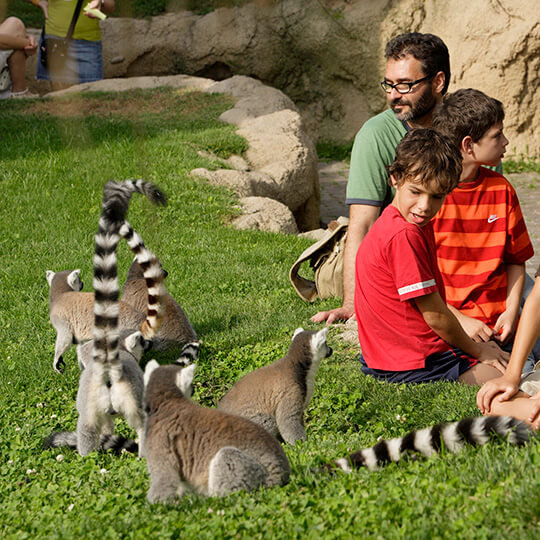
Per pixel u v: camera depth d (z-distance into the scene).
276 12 24.91
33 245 11.30
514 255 5.89
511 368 4.23
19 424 6.09
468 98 5.62
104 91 19.81
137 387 5.29
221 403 5.11
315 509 3.41
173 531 3.37
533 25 20.70
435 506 3.21
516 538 2.86
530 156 21.67
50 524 3.85
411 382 5.61
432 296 5.21
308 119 25.59
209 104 19.33
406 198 5.09
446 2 22.78
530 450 3.67
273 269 10.09
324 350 5.00
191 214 12.49
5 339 8.16
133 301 7.42
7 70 20.11
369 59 24.05
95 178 13.69
